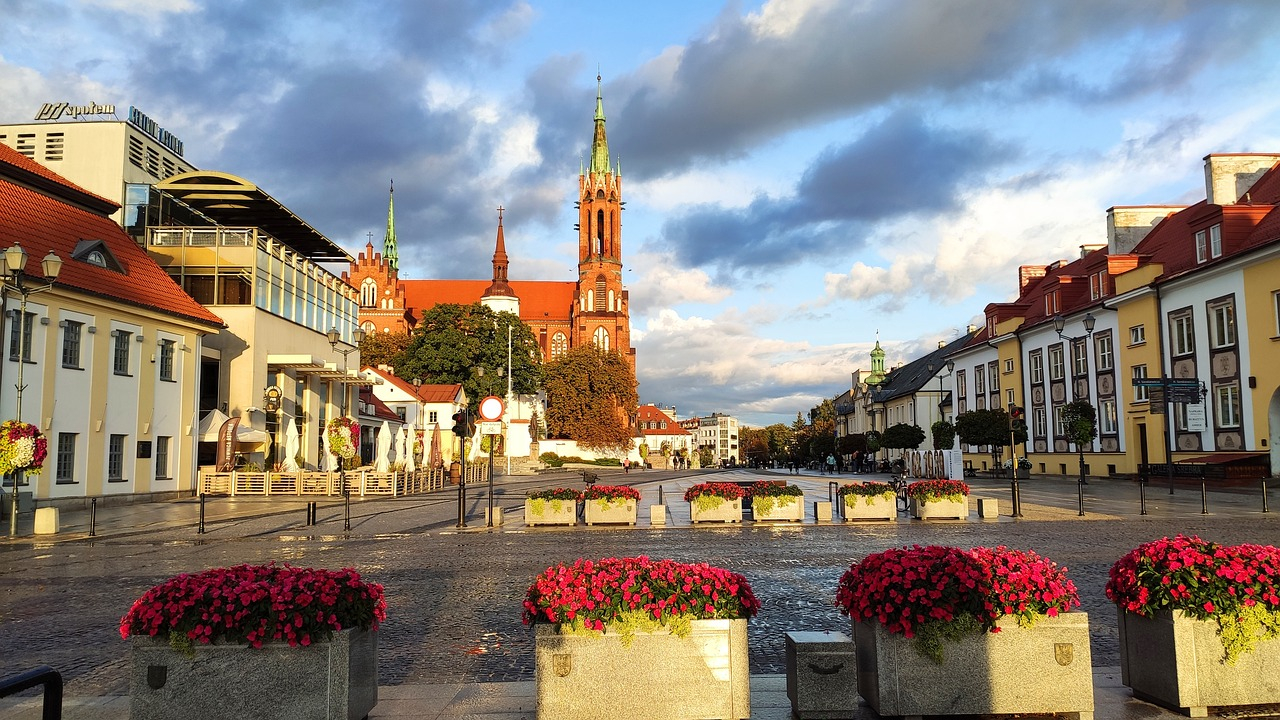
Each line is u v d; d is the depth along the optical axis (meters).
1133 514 24.28
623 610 5.80
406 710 6.44
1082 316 50.47
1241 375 36.03
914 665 5.93
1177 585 6.10
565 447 99.56
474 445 60.97
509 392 83.44
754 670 7.77
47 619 10.80
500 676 7.68
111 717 6.40
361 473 38.84
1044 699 5.91
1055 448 54.59
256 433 39.31
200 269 42.44
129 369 33.72
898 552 6.28
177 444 36.88
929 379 80.31
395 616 10.53
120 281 33.97
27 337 28.52
